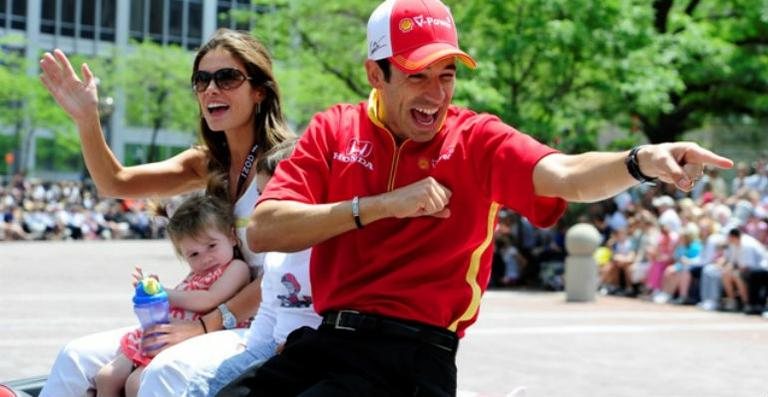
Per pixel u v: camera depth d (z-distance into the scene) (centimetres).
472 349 2222
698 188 4206
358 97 5041
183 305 804
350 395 612
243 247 832
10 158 9338
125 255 5409
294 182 646
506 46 3984
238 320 812
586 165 581
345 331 642
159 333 777
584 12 3997
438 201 595
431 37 627
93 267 4431
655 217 4003
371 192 648
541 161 606
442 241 635
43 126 9238
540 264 4166
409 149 643
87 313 2641
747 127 6003
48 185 8112
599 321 2884
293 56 5078
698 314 3148
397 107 637
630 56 4069
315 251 675
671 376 1933
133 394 780
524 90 4291
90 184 8631
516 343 2347
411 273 635
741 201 3525
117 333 842
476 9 4088
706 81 4856
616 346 2344
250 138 850
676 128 5344
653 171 546
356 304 645
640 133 5497
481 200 638
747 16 4822
